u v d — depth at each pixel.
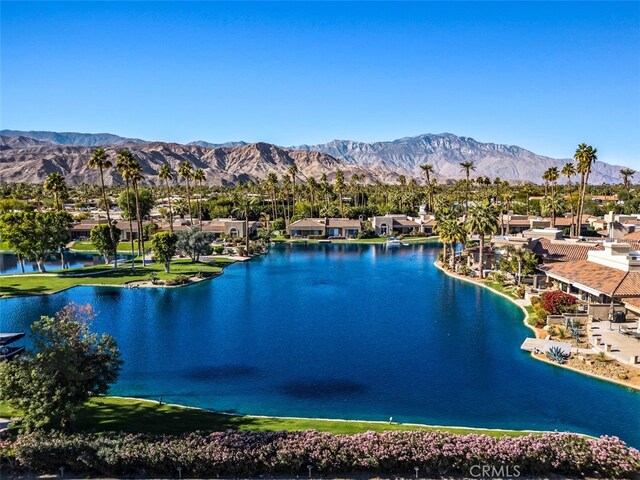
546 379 41.06
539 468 25.45
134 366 45.19
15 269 102.62
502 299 72.62
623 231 110.44
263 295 76.00
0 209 163.12
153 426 31.25
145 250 125.38
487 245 102.19
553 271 72.06
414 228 169.88
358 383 41.00
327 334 55.03
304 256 123.12
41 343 28.81
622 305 56.59
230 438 26.72
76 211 197.12
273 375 42.94
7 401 28.42
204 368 44.69
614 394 37.75
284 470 25.72
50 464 25.98
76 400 29.02
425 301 71.69
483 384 40.31
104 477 25.52
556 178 147.88
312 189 197.38
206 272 93.75
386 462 25.47
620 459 25.16
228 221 149.38
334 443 26.00
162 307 67.81
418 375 42.62
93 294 75.81
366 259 117.44
